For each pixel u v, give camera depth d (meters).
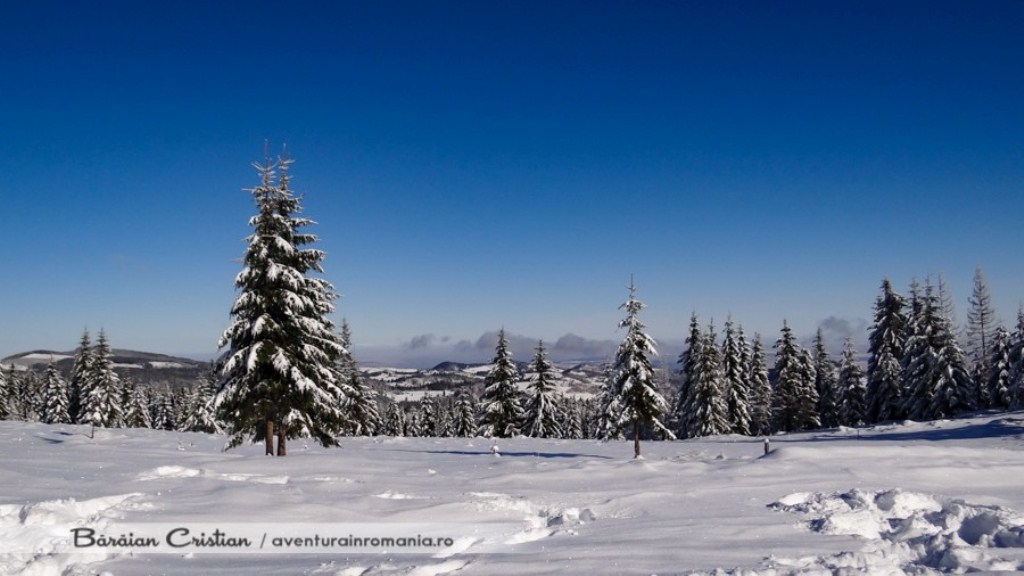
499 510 13.55
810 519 12.90
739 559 9.38
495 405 51.03
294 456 22.89
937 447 22.00
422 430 75.62
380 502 13.95
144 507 12.50
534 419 53.81
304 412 26.05
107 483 15.24
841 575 8.41
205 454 23.89
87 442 27.38
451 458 24.73
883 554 9.99
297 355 26.20
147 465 19.19
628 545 10.33
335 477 17.69
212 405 24.83
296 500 13.59
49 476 16.08
